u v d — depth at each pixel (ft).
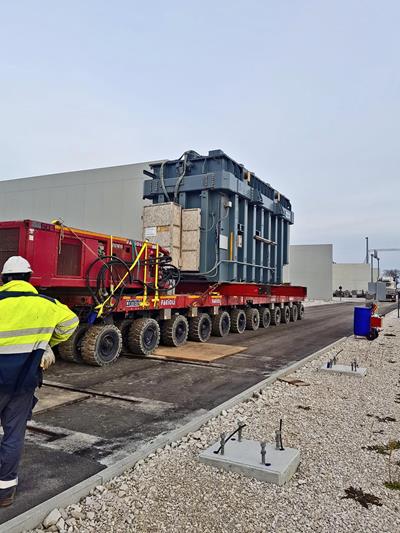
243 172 42.80
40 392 19.77
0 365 9.46
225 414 17.20
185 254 38.68
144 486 11.02
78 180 73.67
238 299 43.73
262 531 9.15
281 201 55.47
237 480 11.43
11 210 80.33
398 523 9.59
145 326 29.22
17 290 10.16
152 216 38.58
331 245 152.35
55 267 23.53
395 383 23.26
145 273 30.83
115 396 19.51
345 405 18.81
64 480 11.18
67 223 73.87
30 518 9.18
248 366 27.17
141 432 14.98
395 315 82.79
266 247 50.29
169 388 21.25
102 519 9.48
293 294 57.62
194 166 40.42
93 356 24.98
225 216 39.99
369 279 232.53
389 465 12.59
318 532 9.18
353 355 32.60
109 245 27.66
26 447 13.38
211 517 9.62
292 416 17.12
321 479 11.65
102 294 26.00
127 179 68.95
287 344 37.52
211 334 41.29
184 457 12.91
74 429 15.14
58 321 10.34
